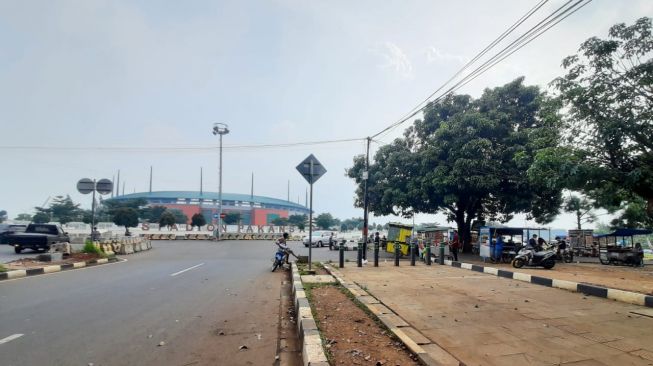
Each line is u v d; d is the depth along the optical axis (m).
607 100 9.38
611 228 26.20
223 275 12.33
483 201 26.58
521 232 19.17
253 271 13.68
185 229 54.62
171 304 7.64
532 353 4.75
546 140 11.59
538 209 22.52
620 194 11.78
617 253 18.05
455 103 24.48
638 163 9.56
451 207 26.39
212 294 8.86
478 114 20.62
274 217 123.06
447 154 22.16
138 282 10.48
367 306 7.12
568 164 9.83
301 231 69.81
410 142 27.25
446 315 6.66
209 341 5.36
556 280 10.27
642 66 9.02
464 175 20.31
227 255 21.19
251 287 10.03
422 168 23.16
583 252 24.88
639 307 7.60
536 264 15.65
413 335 5.30
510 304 7.71
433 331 5.64
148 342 5.23
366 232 25.91
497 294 8.89
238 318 6.66
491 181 19.59
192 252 23.48
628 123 9.01
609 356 4.67
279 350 5.08
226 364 4.52
